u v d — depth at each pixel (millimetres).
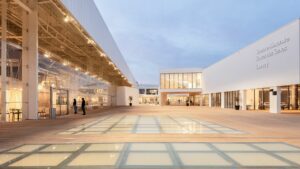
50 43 24875
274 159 6238
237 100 37938
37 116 17438
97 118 18875
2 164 5750
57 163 5828
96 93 41094
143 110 33250
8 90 18062
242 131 11312
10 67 18438
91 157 6371
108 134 10266
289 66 24469
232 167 5562
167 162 5934
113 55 32281
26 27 17125
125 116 21125
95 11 21328
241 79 36094
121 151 7055
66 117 19984
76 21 16406
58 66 24344
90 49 26594
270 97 27859
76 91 29938
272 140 8852
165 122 15625
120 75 47344
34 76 17188
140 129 12000
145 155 6590
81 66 37156
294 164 5797
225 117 20094
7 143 8219
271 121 16562
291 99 30047
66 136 9727
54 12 16875
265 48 29141
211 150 7207
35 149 7297
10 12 17891
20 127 12844
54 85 23172
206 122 15688
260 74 30359
